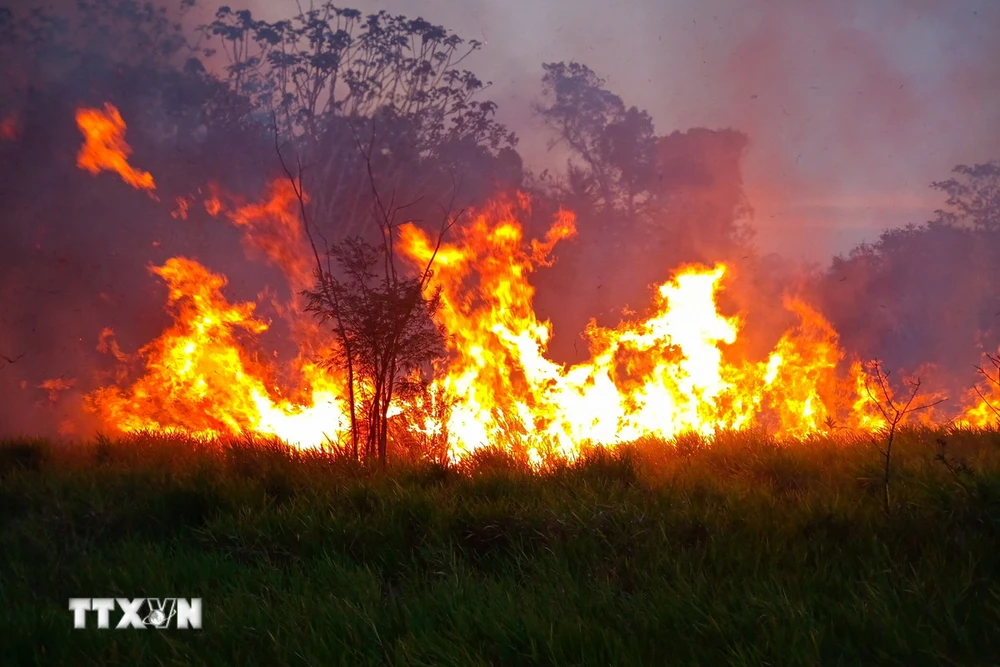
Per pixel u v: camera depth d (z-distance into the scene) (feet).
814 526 23.09
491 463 32.71
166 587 20.70
